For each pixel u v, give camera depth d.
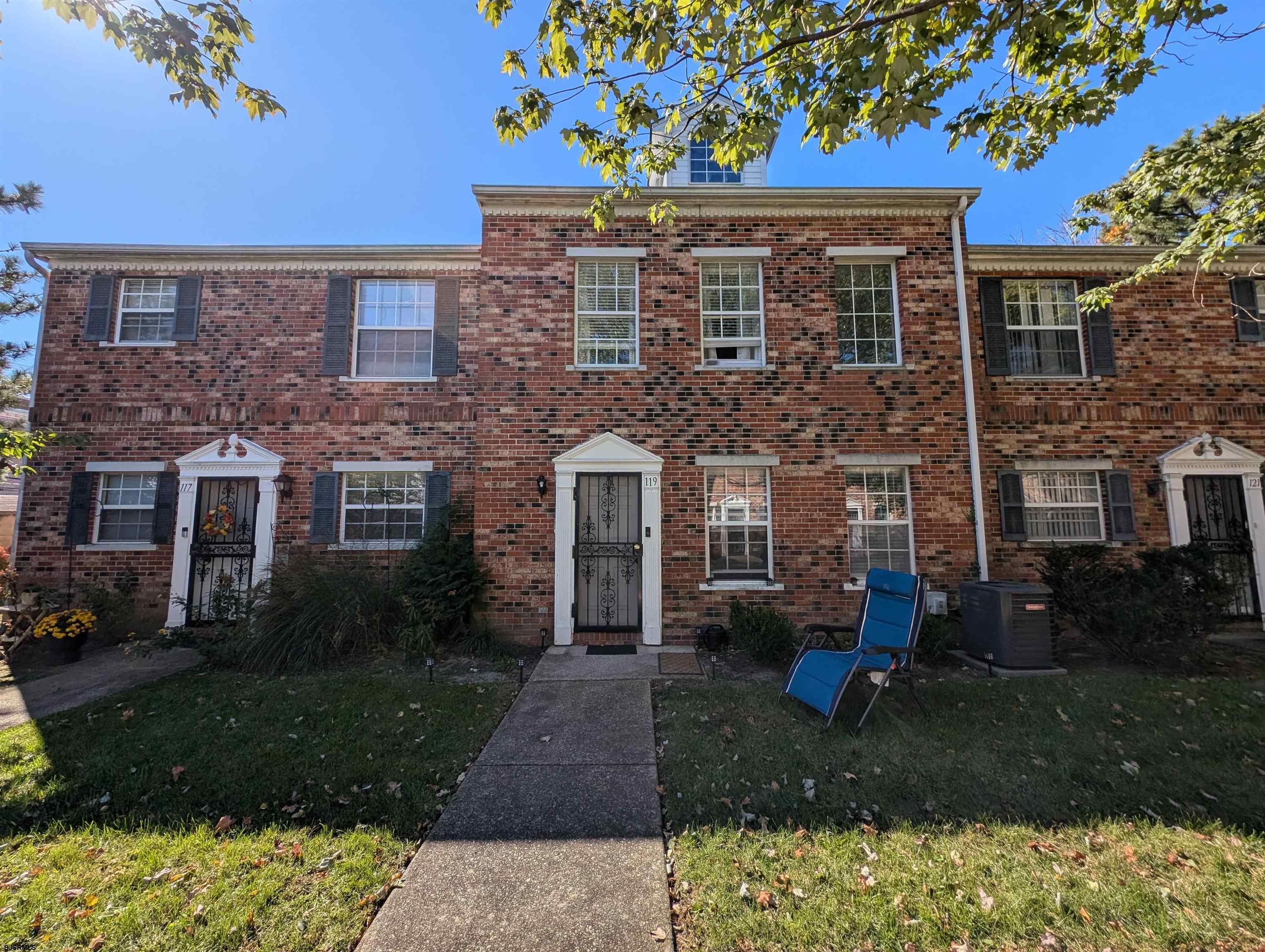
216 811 3.70
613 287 8.82
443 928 2.60
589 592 8.29
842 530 8.29
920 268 8.77
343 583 7.70
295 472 9.22
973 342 9.10
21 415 13.52
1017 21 4.58
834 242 8.79
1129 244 15.94
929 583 8.23
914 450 8.46
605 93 5.34
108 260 9.52
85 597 8.58
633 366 8.55
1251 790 3.77
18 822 3.60
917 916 2.65
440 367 9.44
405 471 9.35
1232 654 7.23
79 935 2.59
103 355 9.38
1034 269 9.49
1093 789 3.81
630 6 4.80
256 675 6.64
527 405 8.42
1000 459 9.06
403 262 9.64
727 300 8.87
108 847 3.29
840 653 5.36
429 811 3.65
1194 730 4.71
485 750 4.54
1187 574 6.66
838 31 4.41
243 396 9.34
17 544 9.00
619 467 8.31
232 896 2.82
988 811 3.55
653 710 5.42
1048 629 6.55
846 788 3.84
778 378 8.53
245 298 9.53
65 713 5.52
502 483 8.30
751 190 8.63
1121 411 9.21
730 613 7.81
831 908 2.70
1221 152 7.05
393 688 6.03
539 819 3.52
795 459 8.40
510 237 8.66
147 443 9.24
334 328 9.46
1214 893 2.78
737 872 2.97
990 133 5.78
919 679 6.21
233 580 8.45
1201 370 9.38
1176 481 9.05
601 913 2.69
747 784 3.90
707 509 8.44
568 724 5.06
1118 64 5.13
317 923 2.64
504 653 7.50
